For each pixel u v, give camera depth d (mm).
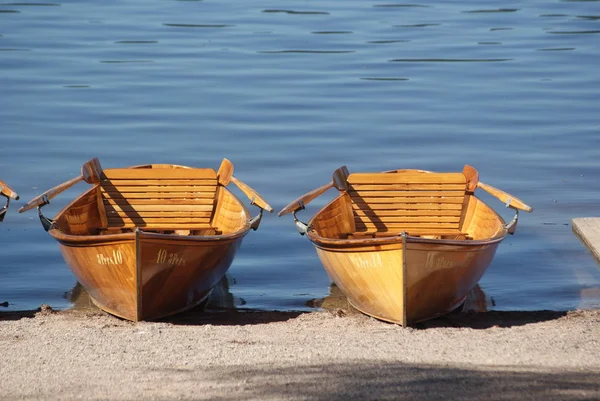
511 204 38688
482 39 93750
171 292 34594
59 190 39125
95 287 35156
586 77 79250
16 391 25609
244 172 56219
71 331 32625
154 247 32750
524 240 46031
